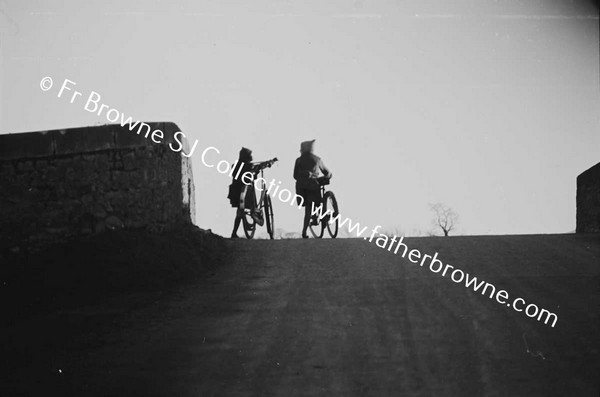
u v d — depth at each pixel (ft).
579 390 26.04
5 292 42.01
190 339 33.06
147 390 26.94
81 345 32.94
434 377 27.45
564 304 38.01
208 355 30.71
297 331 33.73
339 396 25.77
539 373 27.84
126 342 33.09
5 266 44.34
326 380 27.37
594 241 56.13
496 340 32.01
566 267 47.09
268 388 26.76
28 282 42.93
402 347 31.09
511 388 26.27
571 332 33.19
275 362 29.55
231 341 32.53
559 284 42.47
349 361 29.45
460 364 28.89
